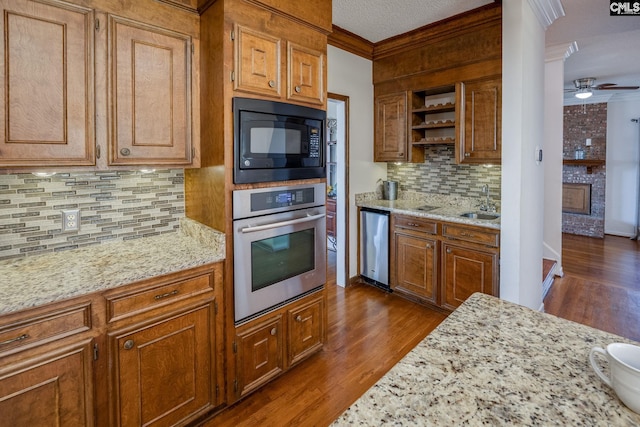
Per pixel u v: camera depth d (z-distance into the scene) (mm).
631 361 738
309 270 2320
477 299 1238
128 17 1691
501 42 2867
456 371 797
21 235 1723
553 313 3215
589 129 6559
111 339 1487
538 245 3086
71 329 1386
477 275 2869
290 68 2074
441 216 3088
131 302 1542
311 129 2240
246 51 1847
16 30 1406
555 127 4164
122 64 1687
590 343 919
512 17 2443
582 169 6617
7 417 1255
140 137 1766
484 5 2834
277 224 2051
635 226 6270
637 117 6141
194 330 1764
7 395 1250
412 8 2885
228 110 1801
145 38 1755
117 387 1515
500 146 2930
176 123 1899
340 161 3764
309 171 2248
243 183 1893
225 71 1775
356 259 3924
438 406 679
